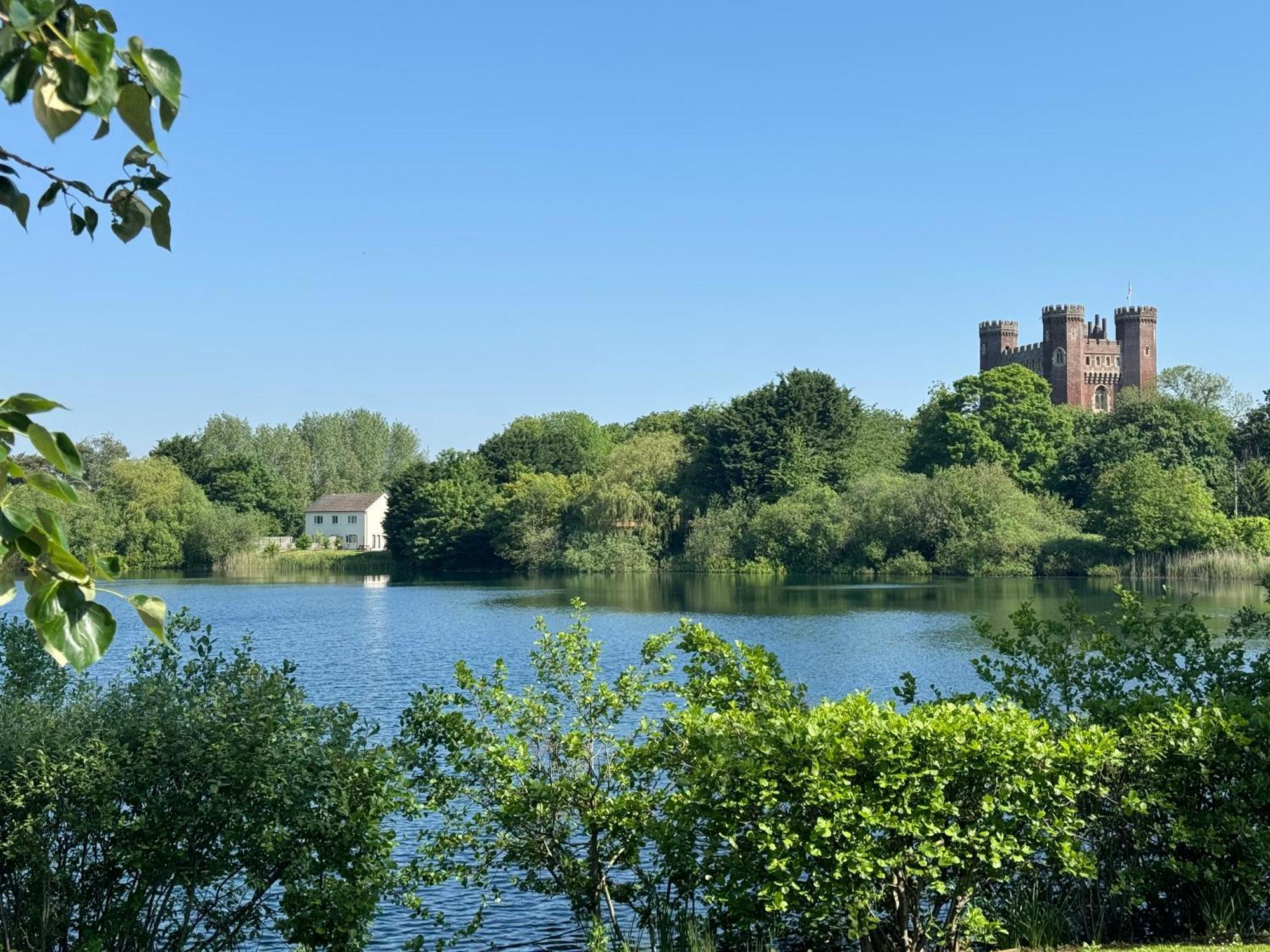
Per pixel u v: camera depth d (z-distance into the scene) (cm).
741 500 9869
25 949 852
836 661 3719
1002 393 10738
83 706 948
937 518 8569
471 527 10875
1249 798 953
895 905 915
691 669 1155
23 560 297
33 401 288
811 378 10656
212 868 889
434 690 1144
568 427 14625
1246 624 1236
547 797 1050
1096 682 1174
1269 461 10194
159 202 362
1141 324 13700
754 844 898
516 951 1262
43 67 267
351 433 19038
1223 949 884
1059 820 912
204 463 14025
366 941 977
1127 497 8031
